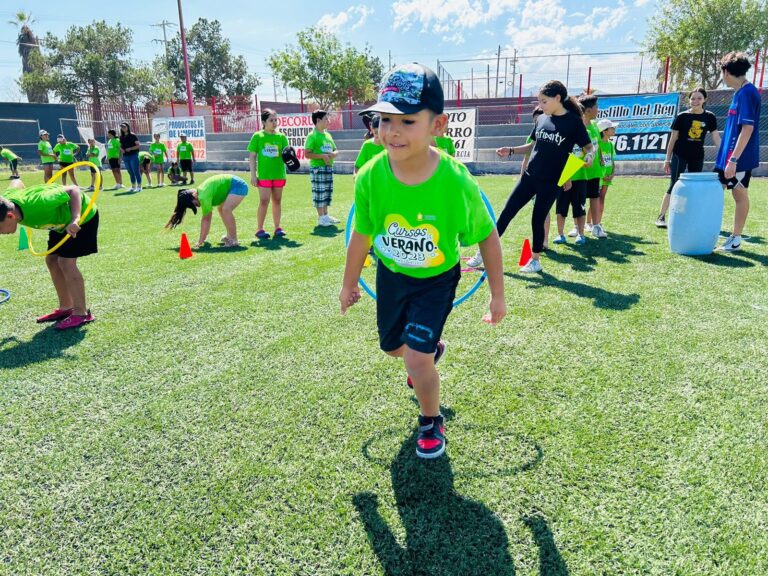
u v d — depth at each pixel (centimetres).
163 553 191
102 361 350
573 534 191
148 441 258
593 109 620
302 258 621
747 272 505
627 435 248
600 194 682
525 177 513
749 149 550
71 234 380
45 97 4328
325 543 192
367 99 3753
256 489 221
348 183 1548
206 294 488
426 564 181
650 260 561
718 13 2198
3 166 2500
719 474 219
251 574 180
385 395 295
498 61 1964
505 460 233
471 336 370
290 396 297
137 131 2955
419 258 217
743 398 278
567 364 323
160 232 812
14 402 298
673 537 188
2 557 191
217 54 5975
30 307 466
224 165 2231
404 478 224
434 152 206
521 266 543
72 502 218
